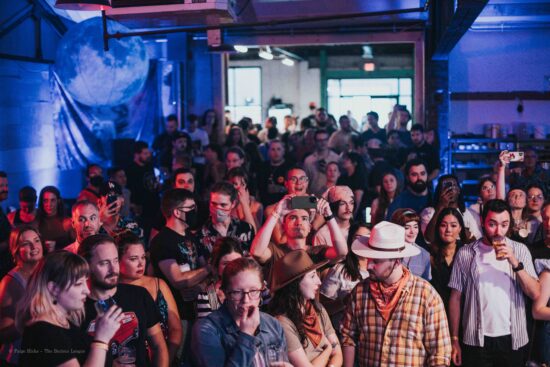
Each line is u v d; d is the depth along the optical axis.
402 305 3.79
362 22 12.30
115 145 11.69
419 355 3.79
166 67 13.43
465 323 4.62
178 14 7.46
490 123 12.30
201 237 4.93
